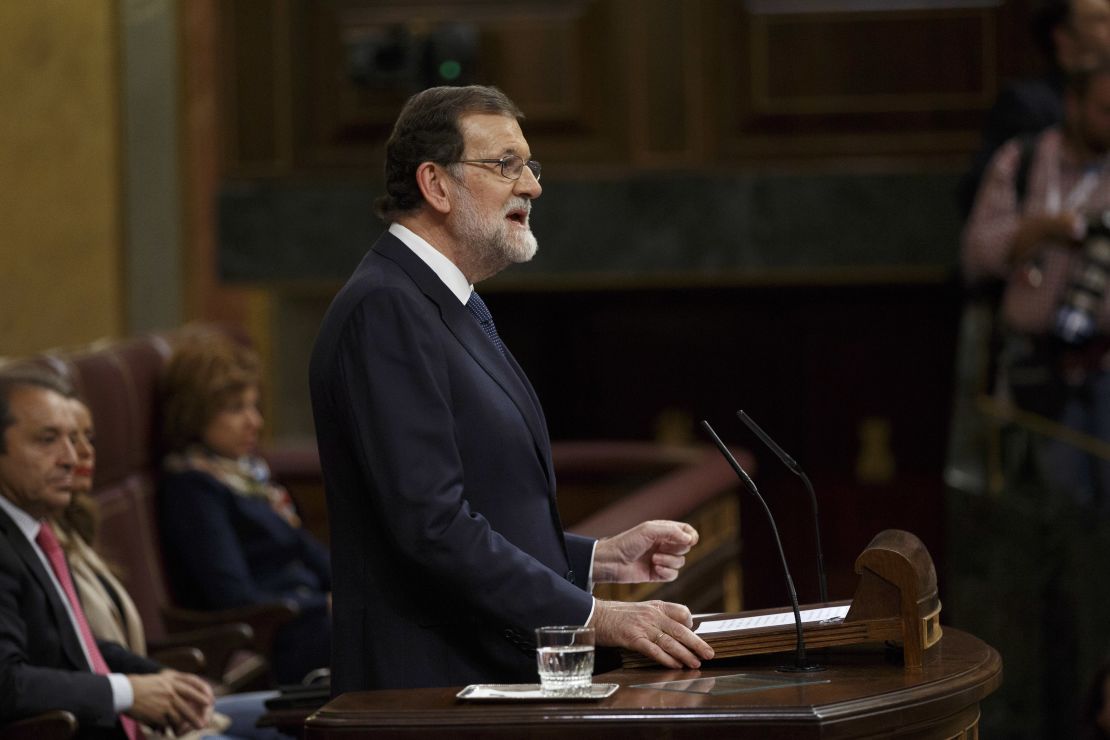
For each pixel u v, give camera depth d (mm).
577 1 29109
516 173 10508
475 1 29156
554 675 8906
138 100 28547
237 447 18188
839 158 29172
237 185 29094
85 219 28469
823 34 29078
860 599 9773
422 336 10078
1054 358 20125
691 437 32344
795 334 32125
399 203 10617
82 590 14250
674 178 28969
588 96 29219
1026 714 20781
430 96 10609
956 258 28797
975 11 28844
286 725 12867
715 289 32125
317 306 30922
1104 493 19953
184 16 28656
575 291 32250
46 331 28547
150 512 17656
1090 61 20250
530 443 10469
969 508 21359
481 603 9695
